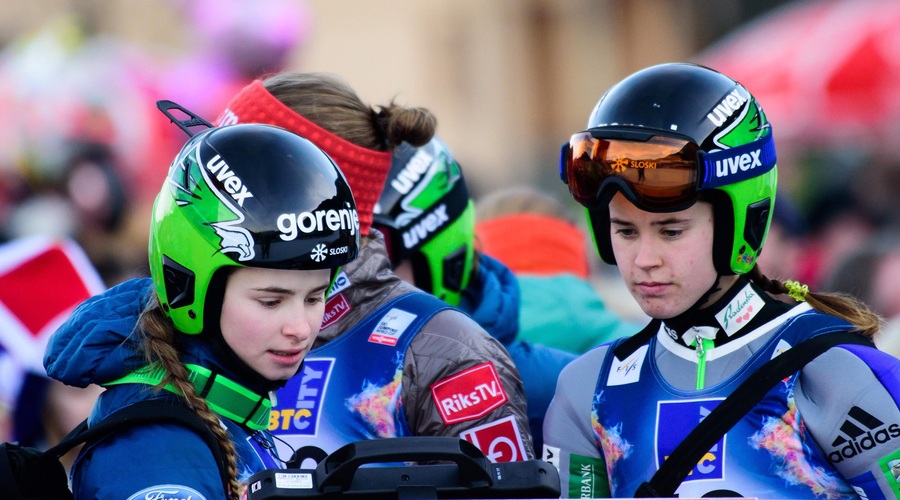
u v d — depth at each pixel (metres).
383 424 10.22
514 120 60.94
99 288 15.27
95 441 8.12
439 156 12.39
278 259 8.15
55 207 24.25
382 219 11.95
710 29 56.31
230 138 8.48
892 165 30.11
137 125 24.67
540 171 51.91
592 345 15.42
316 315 8.52
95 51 25.66
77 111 24.45
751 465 9.05
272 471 7.24
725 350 9.52
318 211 8.30
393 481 7.33
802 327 9.41
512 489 7.36
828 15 31.89
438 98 58.34
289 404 10.34
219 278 8.28
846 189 30.36
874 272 18.95
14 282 14.55
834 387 8.98
